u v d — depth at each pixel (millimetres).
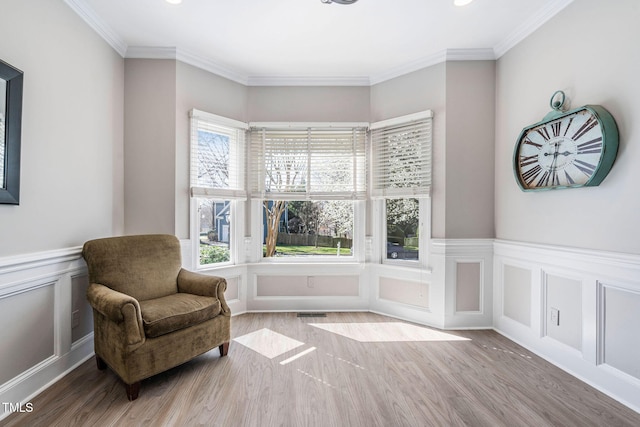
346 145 3449
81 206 2328
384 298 3404
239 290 3420
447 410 1764
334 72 3365
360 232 3475
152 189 2869
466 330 2939
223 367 2225
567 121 2139
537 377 2113
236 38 2744
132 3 2273
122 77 2838
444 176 2975
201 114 3021
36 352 1930
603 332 1959
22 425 1623
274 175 3463
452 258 2963
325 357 2385
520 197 2641
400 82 3258
